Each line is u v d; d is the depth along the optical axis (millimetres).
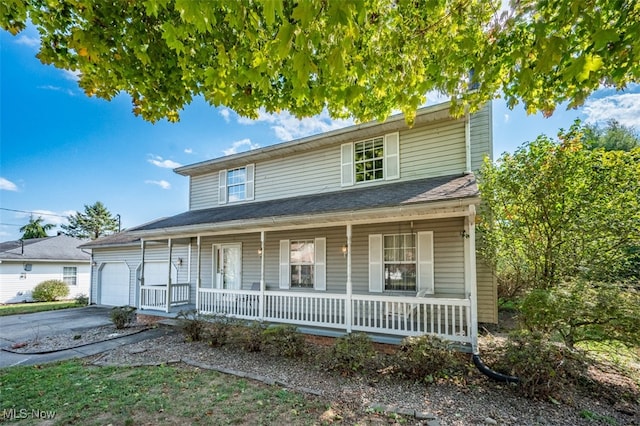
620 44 2705
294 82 2766
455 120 8398
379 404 4156
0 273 18859
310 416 3848
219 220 8969
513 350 4586
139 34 3602
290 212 7805
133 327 9641
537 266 6699
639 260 6750
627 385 4816
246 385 4801
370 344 5613
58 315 12625
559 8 2805
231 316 8125
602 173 6031
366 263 8875
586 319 4941
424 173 8680
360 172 9680
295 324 7473
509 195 6895
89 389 4707
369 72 3992
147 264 13812
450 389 4629
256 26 2934
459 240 7777
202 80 4160
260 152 11266
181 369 5613
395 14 3727
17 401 4316
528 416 3873
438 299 5953
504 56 3596
